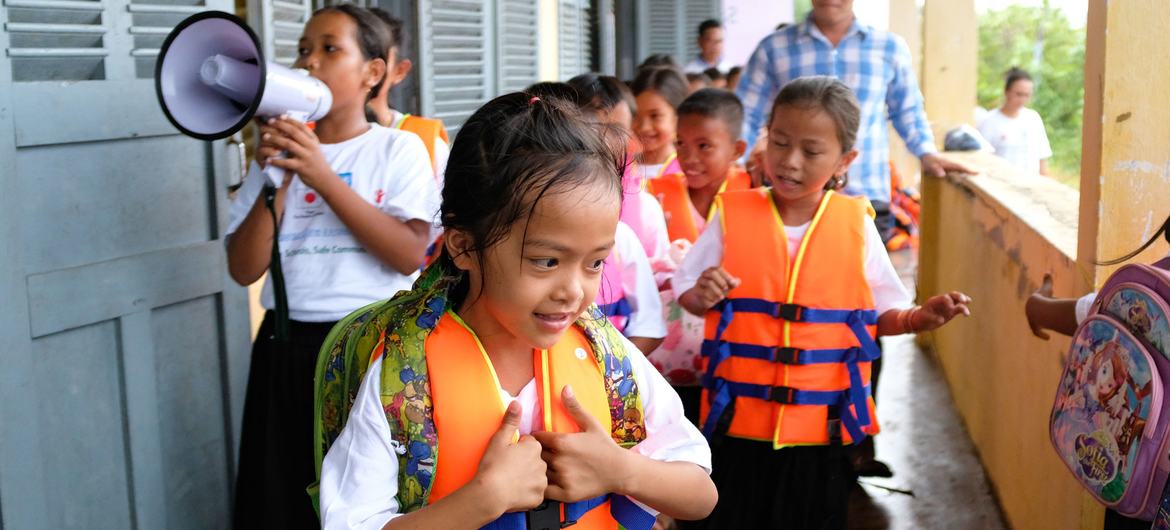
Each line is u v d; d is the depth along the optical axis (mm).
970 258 4539
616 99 3121
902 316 2801
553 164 1320
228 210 2938
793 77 5055
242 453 2666
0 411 2295
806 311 2738
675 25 10031
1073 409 1928
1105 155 2477
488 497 1344
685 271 2943
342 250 2580
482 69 5727
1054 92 15570
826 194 2826
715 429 2801
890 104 5156
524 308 1365
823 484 2795
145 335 2672
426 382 1455
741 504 2832
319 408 1655
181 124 2246
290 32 3963
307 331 2562
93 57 2547
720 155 3447
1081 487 2506
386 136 2684
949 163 5051
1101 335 1854
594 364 1546
